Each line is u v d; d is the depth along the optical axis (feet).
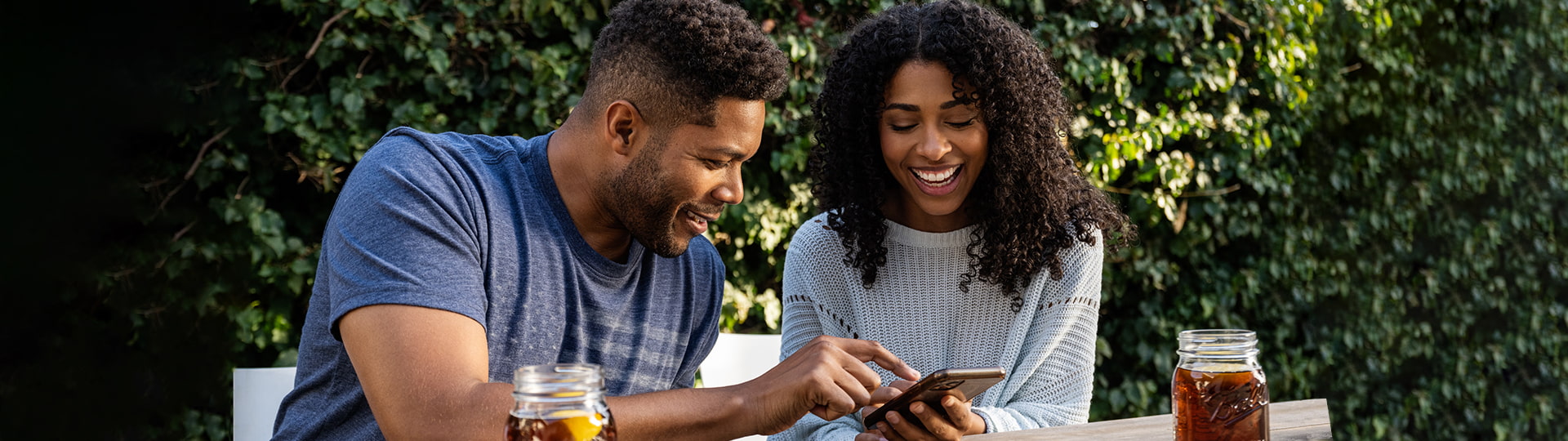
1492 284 18.76
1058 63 14.06
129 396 10.94
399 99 11.73
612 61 5.16
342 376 5.11
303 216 11.73
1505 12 18.42
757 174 13.01
